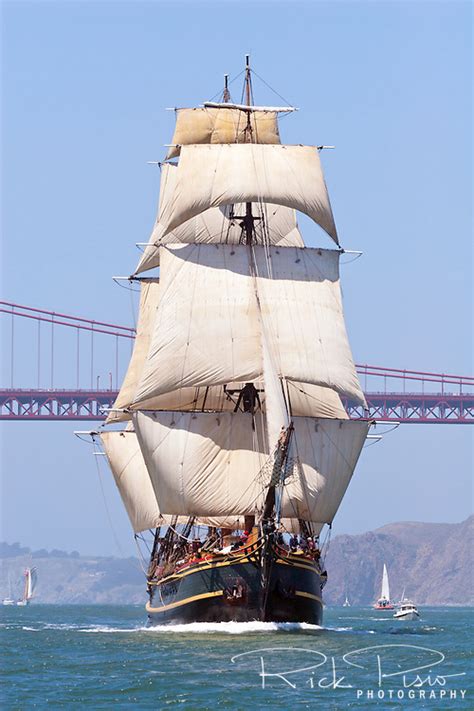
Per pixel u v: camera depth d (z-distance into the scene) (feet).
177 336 526.98
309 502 511.81
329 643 453.17
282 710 323.37
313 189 540.11
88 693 348.59
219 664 396.57
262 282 531.09
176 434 518.78
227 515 513.45
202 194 537.24
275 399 494.59
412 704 333.21
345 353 531.91
